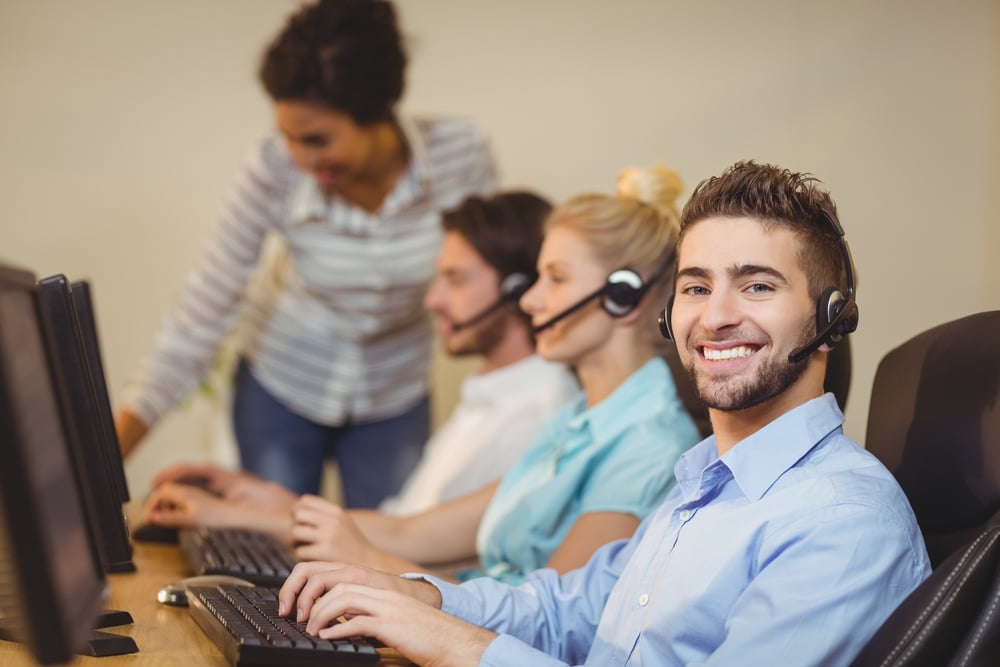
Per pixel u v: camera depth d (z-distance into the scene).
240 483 2.48
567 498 1.84
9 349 0.84
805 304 1.24
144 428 3.06
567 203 1.96
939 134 4.05
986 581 1.05
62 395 1.02
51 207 4.55
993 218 3.98
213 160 4.62
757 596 1.13
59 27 4.52
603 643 1.36
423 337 3.42
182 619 1.49
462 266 2.54
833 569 1.11
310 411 3.35
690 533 1.28
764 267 1.23
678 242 1.34
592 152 4.50
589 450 1.83
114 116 4.57
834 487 1.18
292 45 2.70
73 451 1.02
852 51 4.18
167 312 4.61
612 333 1.89
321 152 2.79
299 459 3.38
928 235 4.04
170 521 2.20
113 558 1.36
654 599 1.28
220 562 1.76
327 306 3.26
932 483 1.28
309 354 3.31
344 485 3.47
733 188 1.27
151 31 4.57
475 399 2.52
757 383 1.24
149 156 4.59
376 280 3.17
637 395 1.85
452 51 4.56
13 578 0.83
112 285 4.59
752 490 1.24
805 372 1.26
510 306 2.53
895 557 1.12
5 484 0.79
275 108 2.79
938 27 4.05
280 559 1.84
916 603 1.06
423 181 3.06
